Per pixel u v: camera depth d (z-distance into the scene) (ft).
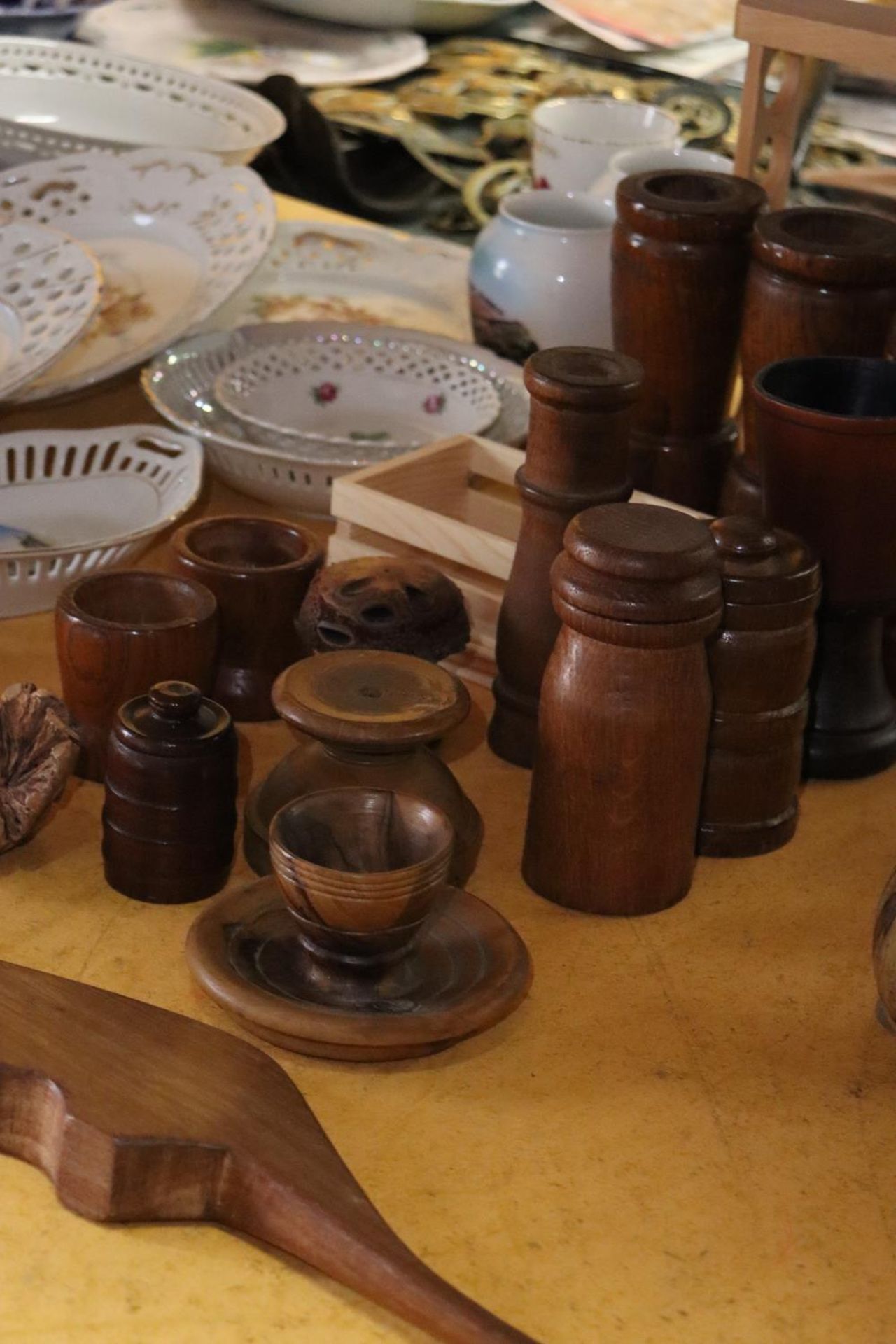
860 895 3.15
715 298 3.47
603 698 2.96
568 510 3.17
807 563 3.08
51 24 5.42
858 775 3.36
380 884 2.75
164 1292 2.60
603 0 5.65
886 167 4.07
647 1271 2.63
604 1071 2.86
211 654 3.17
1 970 2.85
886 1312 2.61
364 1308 2.60
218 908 2.92
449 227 5.65
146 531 3.45
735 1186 2.73
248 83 5.49
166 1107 2.69
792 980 3.00
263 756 3.34
